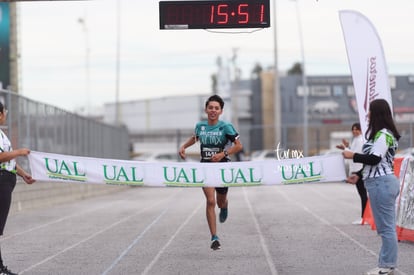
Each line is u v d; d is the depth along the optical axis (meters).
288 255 20.14
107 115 155.62
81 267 18.44
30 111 40.47
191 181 18.44
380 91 24.80
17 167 17.22
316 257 19.70
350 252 20.56
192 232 25.97
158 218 32.06
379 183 16.03
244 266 18.34
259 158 102.56
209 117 19.73
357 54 24.86
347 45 24.89
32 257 20.17
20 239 24.30
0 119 16.47
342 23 24.89
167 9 24.97
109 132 73.75
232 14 24.83
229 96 123.75
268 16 24.73
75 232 26.39
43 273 17.61
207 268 18.09
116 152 79.81
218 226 27.97
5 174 16.16
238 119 133.88
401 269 17.64
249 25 24.78
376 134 16.00
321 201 43.19
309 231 25.88
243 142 121.31
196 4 24.89
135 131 144.38
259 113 134.00
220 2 24.88
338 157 18.02
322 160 18.05
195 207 39.34
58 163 18.00
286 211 35.19
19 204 36.56
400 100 119.19
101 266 18.55
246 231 26.06
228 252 20.83
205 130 19.73
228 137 19.61
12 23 71.38
